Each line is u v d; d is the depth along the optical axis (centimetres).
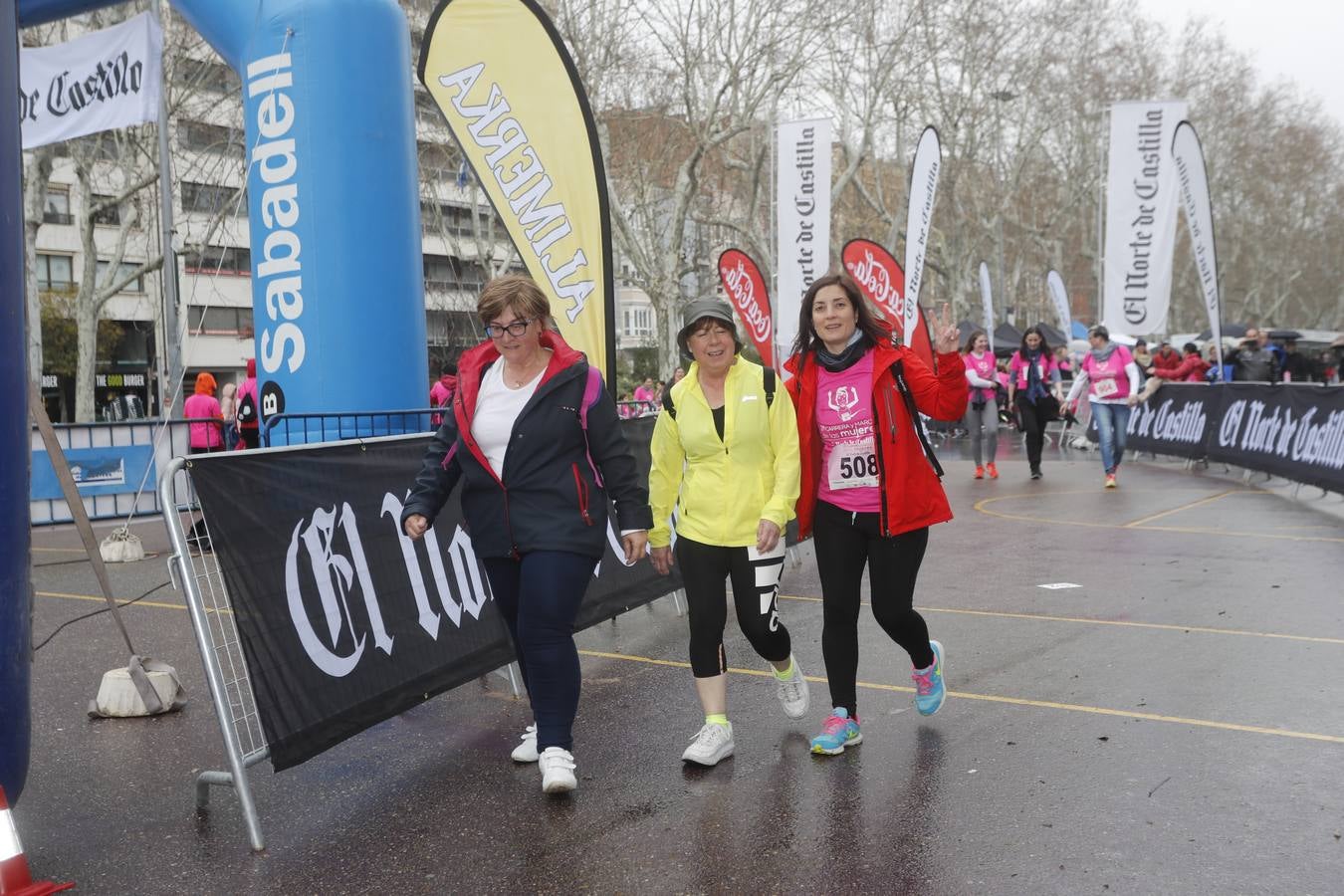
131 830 380
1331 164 7069
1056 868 324
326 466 440
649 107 3100
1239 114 5812
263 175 904
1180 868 322
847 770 412
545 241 794
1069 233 5997
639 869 335
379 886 331
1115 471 1343
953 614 671
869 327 425
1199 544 904
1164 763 408
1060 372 2889
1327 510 1095
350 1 895
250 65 906
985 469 1547
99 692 525
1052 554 878
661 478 441
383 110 914
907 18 3506
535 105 784
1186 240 6638
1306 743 425
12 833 286
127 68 957
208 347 4691
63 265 4431
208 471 384
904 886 317
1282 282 7719
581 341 793
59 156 3928
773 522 409
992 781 395
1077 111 4862
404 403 930
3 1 314
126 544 992
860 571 438
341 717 419
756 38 2930
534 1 775
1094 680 520
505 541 399
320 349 897
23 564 323
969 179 4425
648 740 457
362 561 452
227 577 381
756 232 3409
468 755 450
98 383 4694
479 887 328
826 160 1711
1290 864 323
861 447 425
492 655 521
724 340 415
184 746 468
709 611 425
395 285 920
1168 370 2003
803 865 333
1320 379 2467
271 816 391
